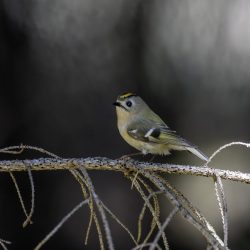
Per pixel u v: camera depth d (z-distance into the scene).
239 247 12.49
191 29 13.09
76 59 12.67
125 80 12.84
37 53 12.49
